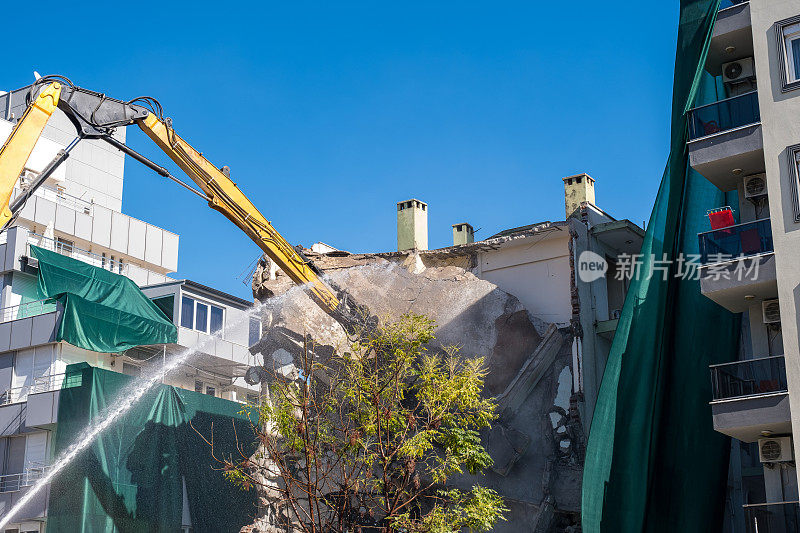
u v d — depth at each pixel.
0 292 44.22
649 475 24.38
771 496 22.44
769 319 23.16
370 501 27.52
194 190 25.66
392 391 24.48
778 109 23.17
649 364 25.11
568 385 31.81
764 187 24.06
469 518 23.16
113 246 55.50
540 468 30.64
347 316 31.83
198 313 47.88
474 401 24.98
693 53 25.42
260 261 34.25
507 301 32.78
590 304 33.62
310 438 24.36
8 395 42.56
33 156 53.12
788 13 23.67
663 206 26.12
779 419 21.39
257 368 32.97
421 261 36.00
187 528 40.38
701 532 24.73
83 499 37.31
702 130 24.64
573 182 38.22
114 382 39.88
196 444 41.69
